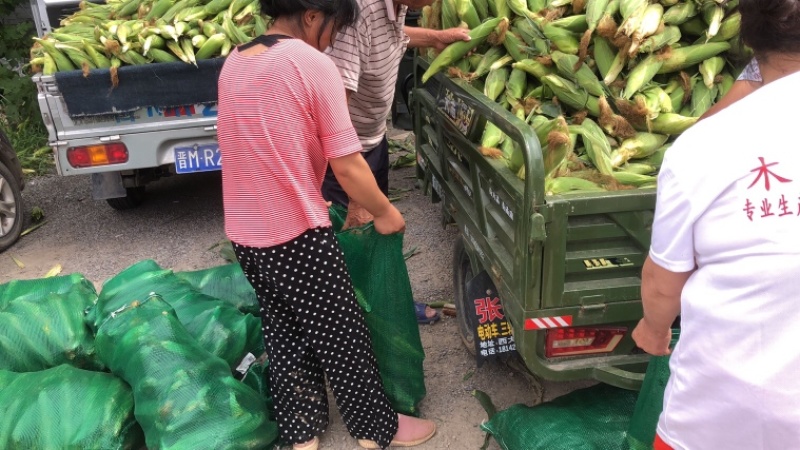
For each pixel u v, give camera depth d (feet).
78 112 14.17
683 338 5.03
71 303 10.59
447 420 9.98
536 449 8.18
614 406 8.64
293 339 8.79
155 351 8.89
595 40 9.78
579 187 8.12
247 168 7.49
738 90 6.43
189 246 16.40
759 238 4.44
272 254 7.71
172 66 14.19
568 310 7.75
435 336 12.11
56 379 9.00
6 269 15.62
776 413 4.60
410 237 16.07
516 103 10.10
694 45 9.93
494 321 9.46
